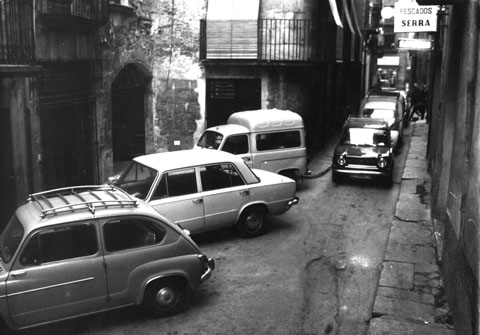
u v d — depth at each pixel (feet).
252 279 26.78
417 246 31.32
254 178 32.81
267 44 52.13
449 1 23.77
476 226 17.61
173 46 53.01
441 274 26.99
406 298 24.25
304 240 32.78
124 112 53.47
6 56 28.45
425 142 71.15
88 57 40.52
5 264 19.66
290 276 27.22
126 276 21.26
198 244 31.89
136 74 51.90
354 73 89.40
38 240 19.86
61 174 37.29
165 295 22.41
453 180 25.00
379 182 48.80
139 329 21.56
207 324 22.03
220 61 52.19
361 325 22.20
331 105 70.54
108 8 42.86
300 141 44.78
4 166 31.45
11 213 31.86
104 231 20.99
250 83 53.26
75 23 36.83
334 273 27.71
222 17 51.93
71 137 38.75
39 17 33.17
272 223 36.32
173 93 53.67
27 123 32.71
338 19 54.80
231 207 31.65
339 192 45.14
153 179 29.66
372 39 110.01
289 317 22.75
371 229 35.22
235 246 31.55
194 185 30.50
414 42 57.88
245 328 21.74
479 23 19.79
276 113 44.65
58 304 20.11
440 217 34.42
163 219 22.38
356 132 50.14
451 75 30.81
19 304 19.42
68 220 20.36
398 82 156.35
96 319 22.48
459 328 19.95
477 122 18.70
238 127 42.70
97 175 42.45
